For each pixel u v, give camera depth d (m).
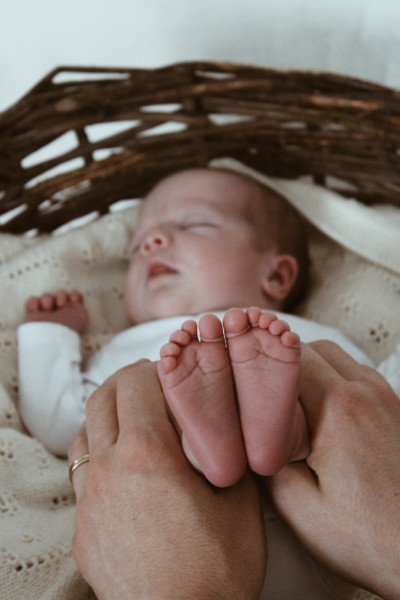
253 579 0.74
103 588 0.74
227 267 1.43
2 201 1.52
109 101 1.50
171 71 1.52
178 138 1.57
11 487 1.03
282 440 0.79
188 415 0.79
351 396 0.84
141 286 1.45
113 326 1.54
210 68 1.51
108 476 0.78
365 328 1.42
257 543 0.78
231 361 0.79
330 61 1.83
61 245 1.51
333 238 1.54
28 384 1.30
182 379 0.79
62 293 1.44
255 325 0.79
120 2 1.83
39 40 1.87
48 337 1.35
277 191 1.58
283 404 0.79
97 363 1.36
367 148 1.50
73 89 1.52
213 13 1.81
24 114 1.48
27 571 0.90
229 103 1.52
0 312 1.40
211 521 0.75
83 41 1.88
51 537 0.96
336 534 0.77
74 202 1.62
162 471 0.78
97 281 1.55
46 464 1.10
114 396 0.91
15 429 1.22
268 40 1.83
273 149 1.59
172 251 1.43
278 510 0.85
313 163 1.59
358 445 0.79
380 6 1.72
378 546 0.72
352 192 1.64
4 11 1.83
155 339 1.34
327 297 1.50
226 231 1.46
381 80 1.82
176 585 0.69
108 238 1.58
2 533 0.94
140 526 0.74
